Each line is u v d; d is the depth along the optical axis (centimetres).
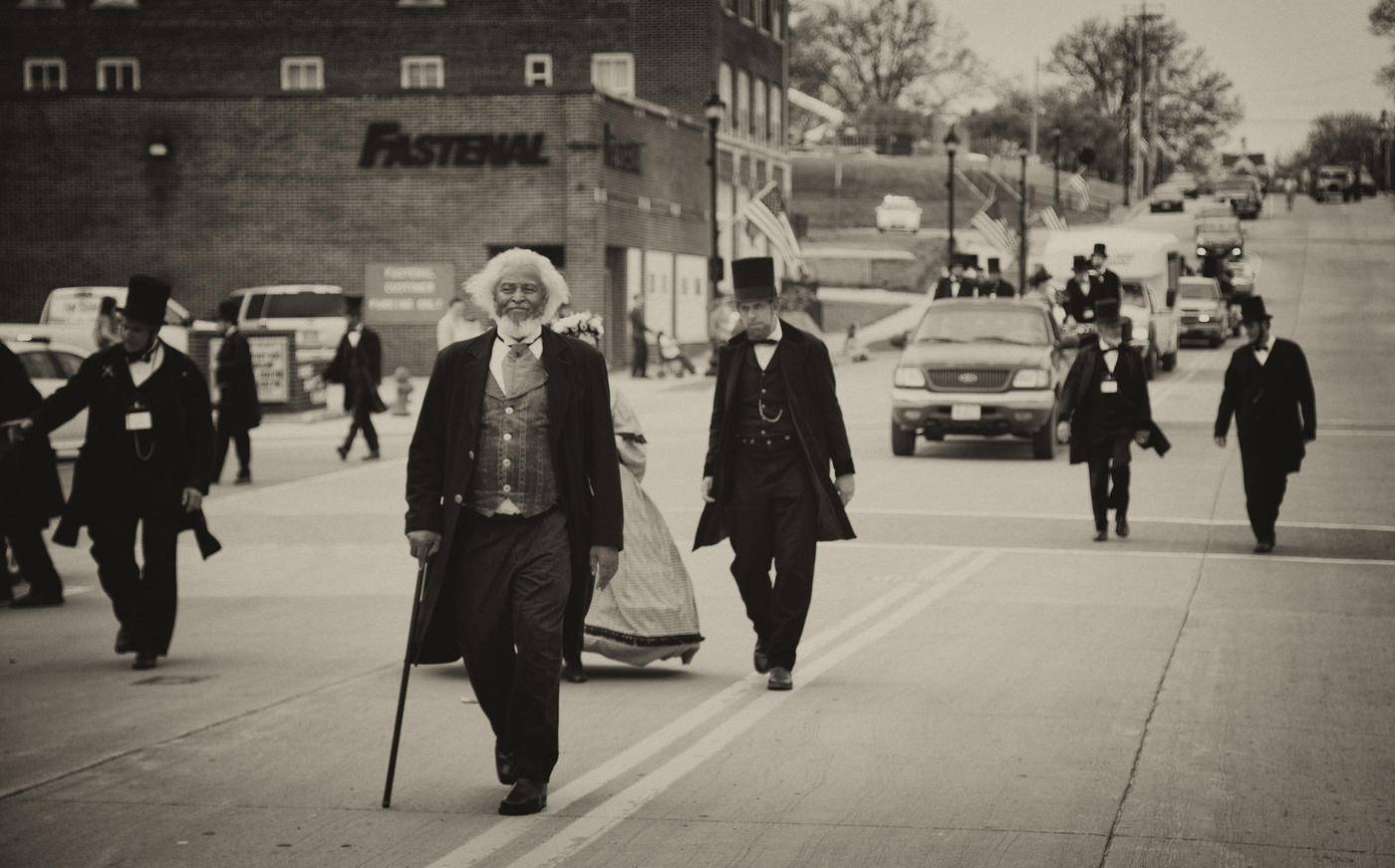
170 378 1048
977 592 1309
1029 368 2353
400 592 1370
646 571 986
